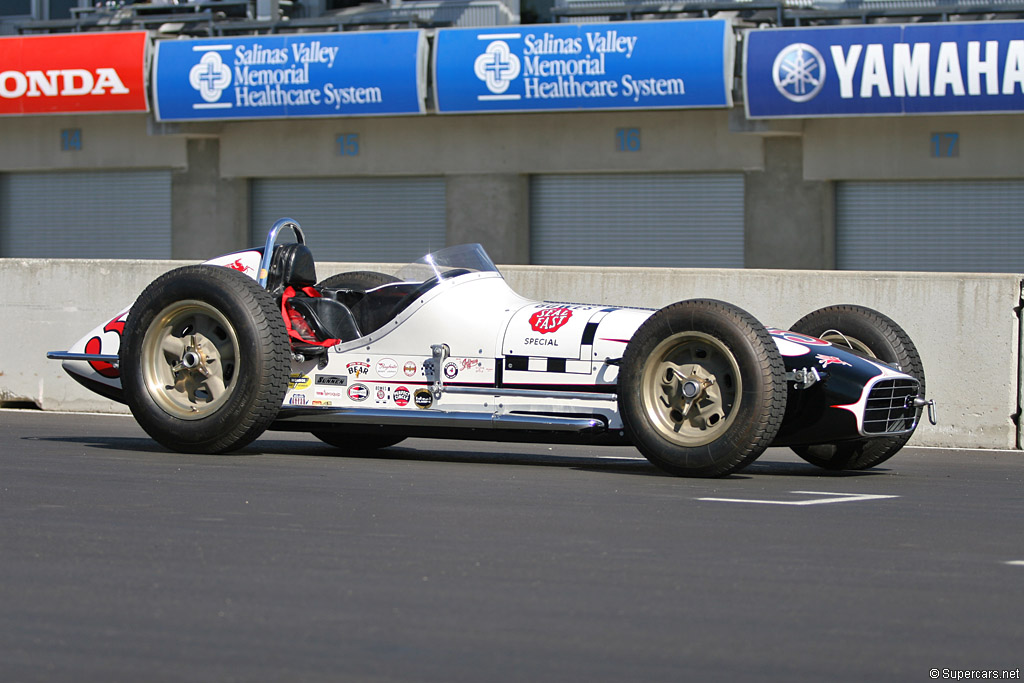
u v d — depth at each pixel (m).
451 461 11.93
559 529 7.91
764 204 32.53
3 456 11.40
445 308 11.40
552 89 31.47
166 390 11.55
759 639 5.54
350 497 9.09
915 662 5.25
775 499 9.36
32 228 39.03
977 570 6.91
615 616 5.87
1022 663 5.26
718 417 10.31
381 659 5.21
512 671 5.08
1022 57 28.03
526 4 37.78
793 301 14.95
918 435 14.59
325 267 15.88
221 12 37.94
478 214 34.78
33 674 5.02
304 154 36.06
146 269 16.92
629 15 33.78
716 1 32.06
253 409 11.11
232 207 36.78
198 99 34.16
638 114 33.31
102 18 38.53
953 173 30.91
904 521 8.50
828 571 6.83
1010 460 13.21
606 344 10.85
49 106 35.56
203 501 8.83
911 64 28.89
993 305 14.34
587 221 34.44
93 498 8.93
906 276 14.62
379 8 38.56
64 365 12.80
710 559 7.08
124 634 5.55
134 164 37.53
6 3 43.31
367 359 11.58
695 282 15.32
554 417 10.93
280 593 6.22
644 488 9.83
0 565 6.79
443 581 6.48
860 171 31.59
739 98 31.22
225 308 11.12
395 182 35.81
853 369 10.88
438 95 32.34
